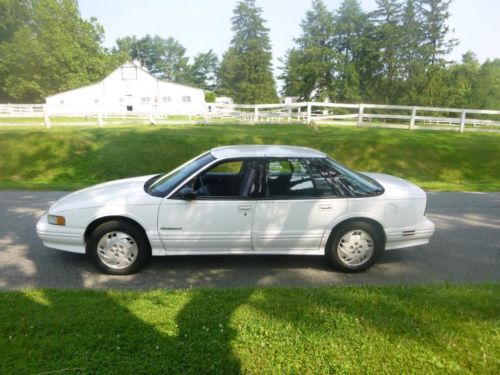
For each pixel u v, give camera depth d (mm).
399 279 4285
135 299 3318
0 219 6336
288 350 2576
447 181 12133
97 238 4207
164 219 4234
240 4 63125
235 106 18859
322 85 55312
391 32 47938
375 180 4836
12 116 16312
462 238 5742
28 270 4332
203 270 4445
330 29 55969
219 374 2344
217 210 4238
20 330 2762
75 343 2617
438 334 2793
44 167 12094
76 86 53625
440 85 44562
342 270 4465
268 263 4707
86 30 59000
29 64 52156
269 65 63469
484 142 15016
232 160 4395
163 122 18625
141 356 2492
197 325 2865
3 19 53969
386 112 45531
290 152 4582
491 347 2656
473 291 3580
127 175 11656
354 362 2473
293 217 4312
